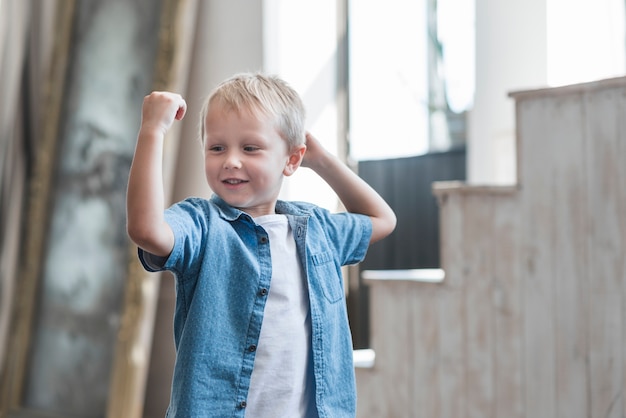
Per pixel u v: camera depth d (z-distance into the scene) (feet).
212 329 4.27
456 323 8.67
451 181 12.02
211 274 4.32
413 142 12.57
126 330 11.78
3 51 13.71
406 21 12.60
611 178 7.55
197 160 12.36
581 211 7.77
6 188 13.65
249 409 4.34
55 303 12.86
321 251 4.78
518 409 8.25
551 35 10.69
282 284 4.52
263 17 11.80
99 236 12.45
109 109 12.60
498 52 10.96
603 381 7.66
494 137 10.98
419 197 12.35
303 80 12.18
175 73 11.87
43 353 12.88
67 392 12.44
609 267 7.59
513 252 8.27
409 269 12.45
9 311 13.57
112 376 11.82
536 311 8.11
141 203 3.94
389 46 12.70
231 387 4.28
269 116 4.50
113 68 12.61
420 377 8.94
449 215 8.70
